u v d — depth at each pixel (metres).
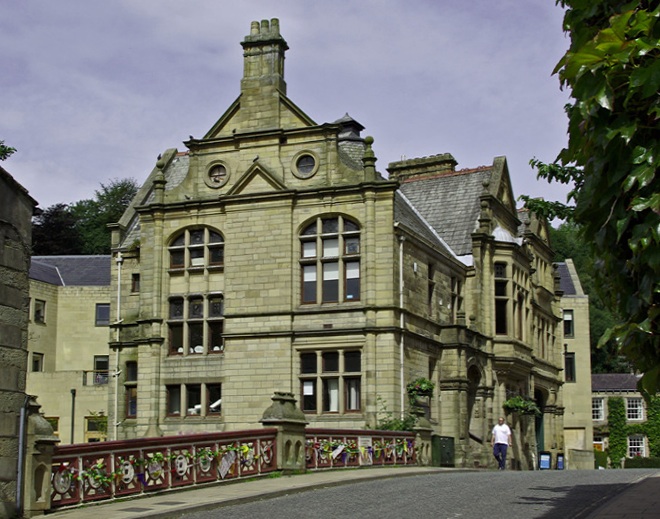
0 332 15.38
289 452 23.86
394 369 33.31
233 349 35.34
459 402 37.41
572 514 14.77
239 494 18.84
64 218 80.19
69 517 15.58
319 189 35.03
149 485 18.66
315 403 34.22
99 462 17.39
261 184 36.00
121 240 39.91
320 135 35.66
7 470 15.25
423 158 49.78
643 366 8.03
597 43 7.39
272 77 36.91
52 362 56.03
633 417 70.88
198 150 37.44
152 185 42.47
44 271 58.06
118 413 37.94
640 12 7.30
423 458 30.86
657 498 16.00
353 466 26.81
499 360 41.81
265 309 35.12
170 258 37.09
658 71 6.99
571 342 63.94
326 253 35.06
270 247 35.44
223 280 36.22
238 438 21.88
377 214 34.31
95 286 57.06
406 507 16.69
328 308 34.34
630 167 7.54
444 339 38.03
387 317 33.62
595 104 7.43
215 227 36.50
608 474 25.67
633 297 7.93
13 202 15.91
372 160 34.66
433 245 37.62
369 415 33.16
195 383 35.81
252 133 36.41
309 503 17.89
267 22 37.41
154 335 36.44
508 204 46.00
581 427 62.84
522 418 45.38
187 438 19.97
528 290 45.81
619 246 8.02
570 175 17.47
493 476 24.94
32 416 15.96
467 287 41.41
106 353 56.38
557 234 90.00
